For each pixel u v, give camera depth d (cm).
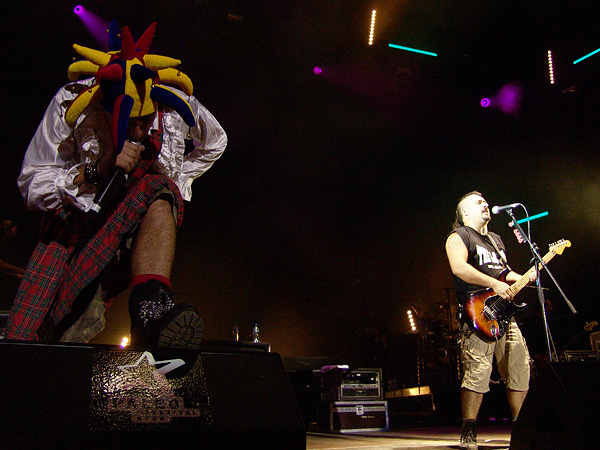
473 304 282
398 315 1025
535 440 145
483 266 297
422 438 368
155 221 144
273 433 107
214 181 969
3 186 743
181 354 109
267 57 808
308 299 995
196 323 122
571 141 841
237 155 963
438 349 767
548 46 766
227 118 909
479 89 855
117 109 141
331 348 978
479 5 716
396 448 280
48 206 142
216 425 102
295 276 998
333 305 1005
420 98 893
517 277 302
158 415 97
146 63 155
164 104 154
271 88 877
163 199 150
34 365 91
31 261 145
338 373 483
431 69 827
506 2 709
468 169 984
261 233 991
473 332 279
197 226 958
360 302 1013
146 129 158
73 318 148
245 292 964
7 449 80
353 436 400
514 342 280
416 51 790
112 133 140
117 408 94
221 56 800
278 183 1000
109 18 710
